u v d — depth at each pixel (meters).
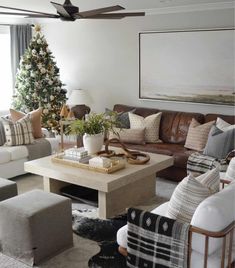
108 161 3.88
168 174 4.92
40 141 5.39
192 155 4.60
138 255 2.66
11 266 3.00
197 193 2.55
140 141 5.32
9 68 7.15
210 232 2.32
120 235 2.84
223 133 4.44
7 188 3.67
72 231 3.30
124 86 6.31
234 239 2.61
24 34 7.07
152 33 5.78
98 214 3.94
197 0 4.88
